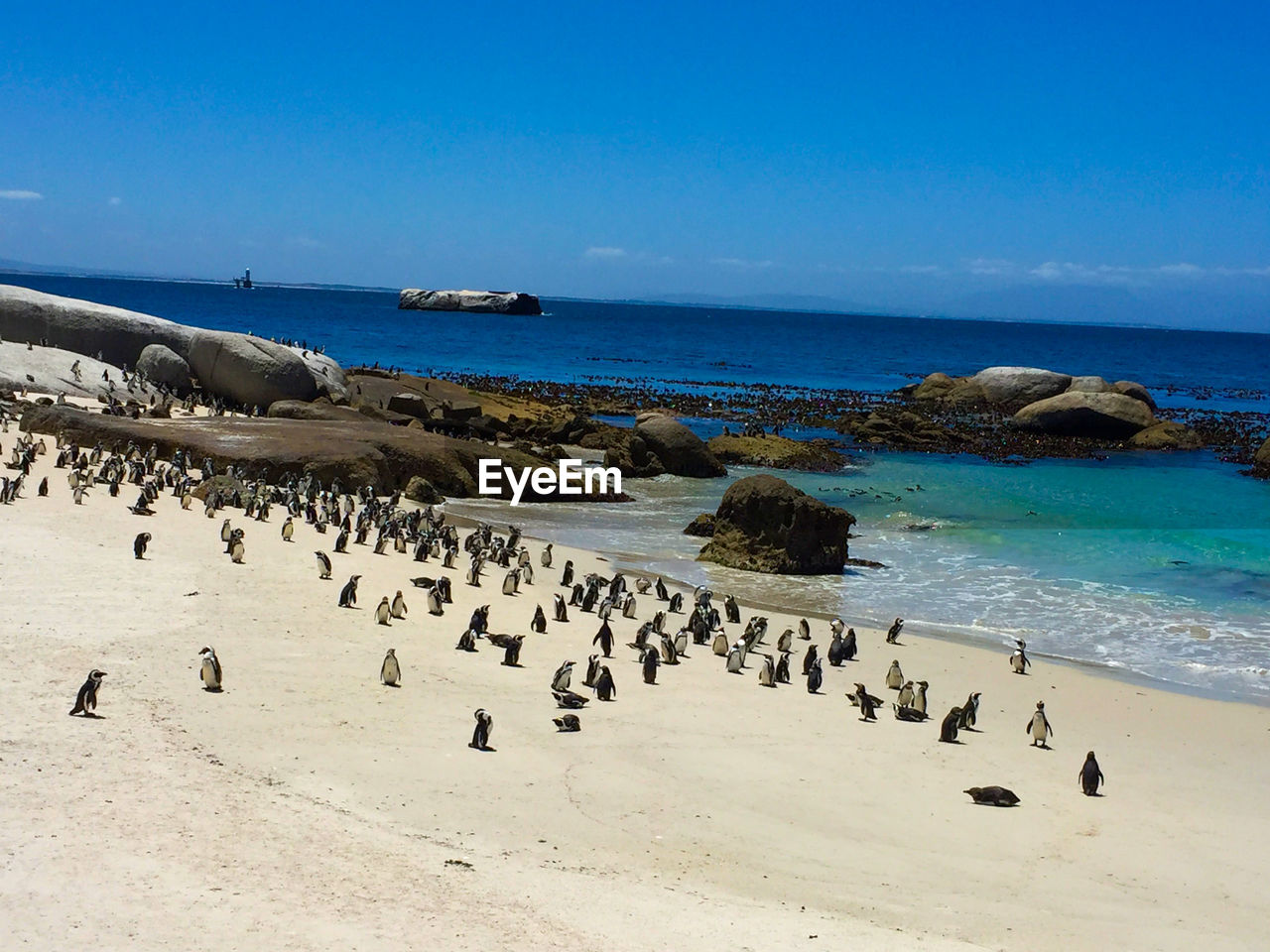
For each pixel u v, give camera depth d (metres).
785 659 23.31
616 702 20.38
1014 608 30.91
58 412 42.31
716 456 56.25
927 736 20.17
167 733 16.27
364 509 34.44
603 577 30.81
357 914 11.62
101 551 26.34
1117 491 50.62
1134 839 16.02
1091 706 22.69
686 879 13.54
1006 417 78.19
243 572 26.27
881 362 148.50
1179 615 30.34
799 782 17.19
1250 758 20.06
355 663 20.80
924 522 42.41
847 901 13.30
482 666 21.67
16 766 14.45
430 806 14.93
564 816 15.12
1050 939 12.74
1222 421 80.94
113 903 11.30
